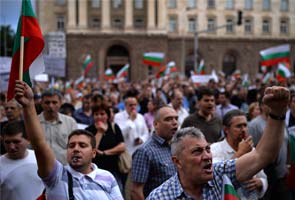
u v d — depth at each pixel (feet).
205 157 13.92
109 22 228.22
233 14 252.83
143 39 226.58
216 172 14.99
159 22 227.81
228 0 253.85
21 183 20.63
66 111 42.11
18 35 18.04
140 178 22.33
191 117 31.91
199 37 245.04
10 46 239.30
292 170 25.41
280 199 27.50
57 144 28.78
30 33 17.98
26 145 21.09
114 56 232.53
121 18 234.38
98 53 225.15
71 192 17.07
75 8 225.76
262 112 29.66
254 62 252.01
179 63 242.58
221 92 45.80
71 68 223.51
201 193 14.48
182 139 14.25
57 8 238.07
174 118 22.66
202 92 31.68
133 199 22.48
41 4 237.25
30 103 15.80
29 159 21.22
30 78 18.11
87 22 231.91
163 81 99.30
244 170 14.85
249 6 255.50
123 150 29.22
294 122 32.07
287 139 27.32
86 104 43.55
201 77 105.19
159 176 22.35
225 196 13.82
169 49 242.78
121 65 233.55
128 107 39.34
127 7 227.81
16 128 20.77
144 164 22.39
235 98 62.95
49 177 16.66
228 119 22.48
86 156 18.31
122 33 225.76
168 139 22.79
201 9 249.96
